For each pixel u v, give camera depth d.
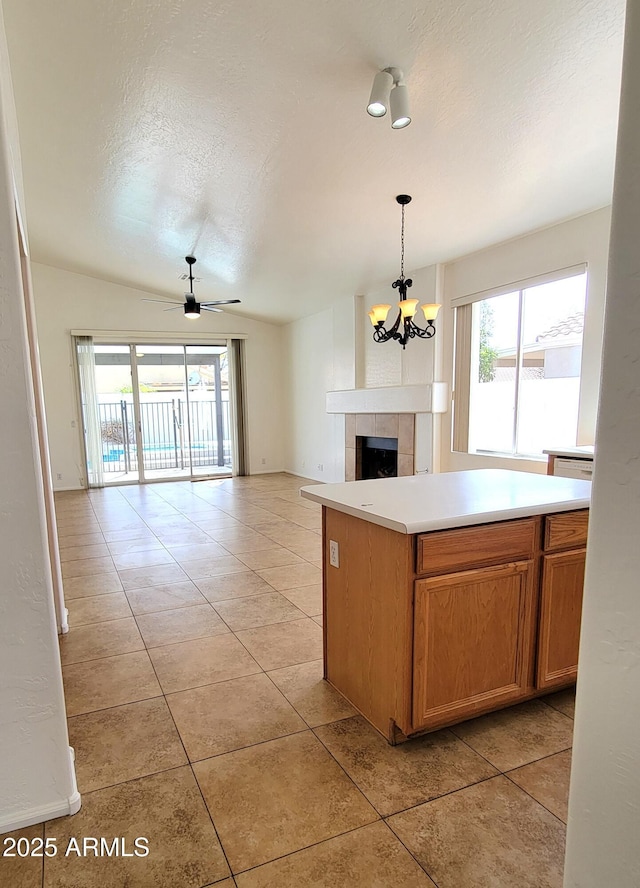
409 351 5.64
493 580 1.78
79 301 7.25
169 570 3.74
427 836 1.39
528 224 4.07
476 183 3.44
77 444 7.42
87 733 1.86
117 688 2.16
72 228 5.21
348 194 3.71
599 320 3.75
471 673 1.79
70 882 1.27
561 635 1.94
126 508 6.04
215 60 2.44
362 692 1.94
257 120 2.90
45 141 3.36
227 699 2.08
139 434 7.89
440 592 1.69
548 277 4.14
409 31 2.17
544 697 2.08
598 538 0.69
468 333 4.96
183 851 1.35
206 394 8.41
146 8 2.17
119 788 1.58
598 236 3.75
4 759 1.40
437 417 5.23
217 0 2.08
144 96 2.78
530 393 4.43
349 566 1.96
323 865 1.31
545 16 2.05
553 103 2.57
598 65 2.29
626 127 0.62
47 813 1.45
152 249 5.55
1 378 1.29
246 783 1.60
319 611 2.97
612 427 0.66
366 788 1.57
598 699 0.71
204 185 3.78
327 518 2.11
